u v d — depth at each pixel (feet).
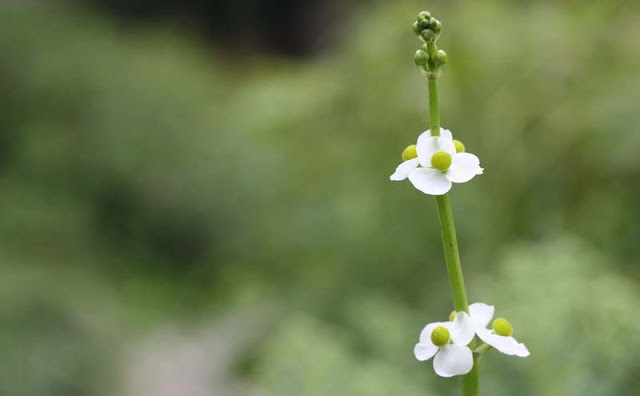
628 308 4.01
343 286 6.62
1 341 6.94
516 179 6.40
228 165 11.47
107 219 11.60
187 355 8.06
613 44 6.56
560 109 6.41
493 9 7.14
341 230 7.02
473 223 6.19
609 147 5.91
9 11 13.61
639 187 5.89
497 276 5.49
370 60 7.37
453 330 2.36
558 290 4.17
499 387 4.01
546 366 3.98
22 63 12.54
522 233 6.31
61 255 9.95
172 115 12.16
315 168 7.80
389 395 4.24
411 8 7.26
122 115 12.03
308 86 8.41
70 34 13.38
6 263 8.50
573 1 7.26
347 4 14.48
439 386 4.60
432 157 2.35
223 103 13.74
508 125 6.54
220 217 11.42
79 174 11.65
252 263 8.58
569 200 6.23
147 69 13.02
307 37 20.16
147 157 11.77
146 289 10.44
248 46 20.49
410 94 7.09
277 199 8.34
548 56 6.61
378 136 7.18
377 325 5.08
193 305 9.95
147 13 19.74
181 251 11.53
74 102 12.26
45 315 7.38
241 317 8.00
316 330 5.51
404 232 6.57
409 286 6.42
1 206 10.16
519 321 4.09
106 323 8.11
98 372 7.29
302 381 4.33
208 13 20.47
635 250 5.77
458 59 6.76
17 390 6.72
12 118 12.23
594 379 3.89
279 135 8.67
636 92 6.04
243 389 7.20
